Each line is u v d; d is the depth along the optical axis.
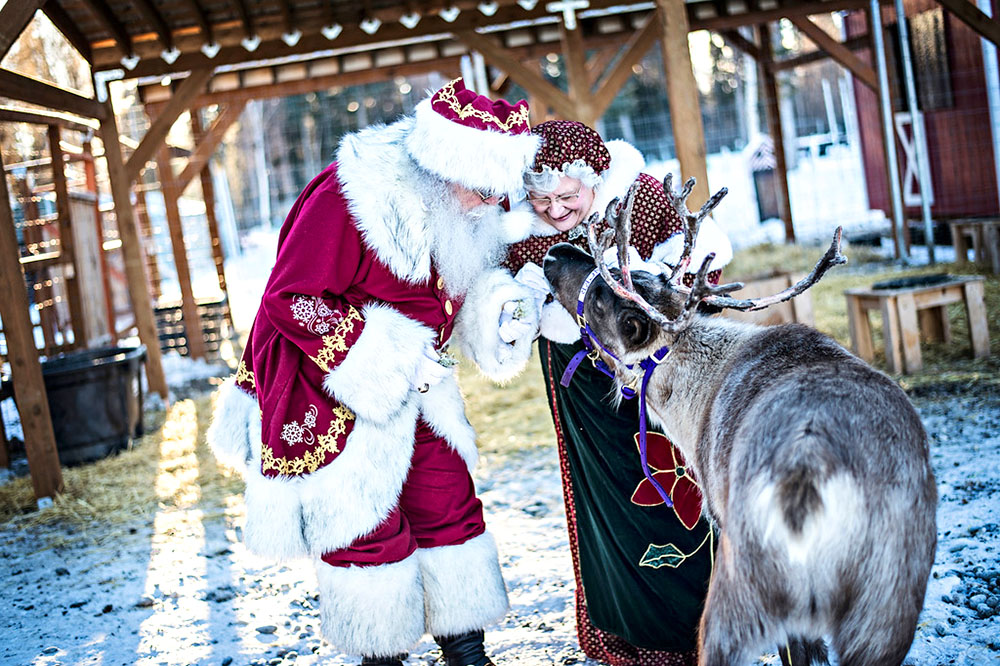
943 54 11.78
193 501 5.80
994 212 11.33
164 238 20.28
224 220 26.00
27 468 7.05
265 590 4.15
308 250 2.54
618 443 2.64
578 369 2.70
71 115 8.80
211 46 8.80
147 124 21.02
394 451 2.63
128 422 7.32
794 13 11.53
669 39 6.43
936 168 12.34
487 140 2.50
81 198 9.42
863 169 15.14
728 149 37.56
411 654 3.31
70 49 15.02
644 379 2.52
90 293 9.48
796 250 13.02
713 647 2.13
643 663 2.82
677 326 2.29
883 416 2.00
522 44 11.50
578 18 11.07
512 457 6.02
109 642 3.73
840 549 1.92
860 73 11.45
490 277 2.78
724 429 2.24
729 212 20.84
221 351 11.88
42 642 3.79
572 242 2.85
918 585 2.00
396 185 2.56
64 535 5.34
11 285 5.85
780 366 2.22
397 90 36.38
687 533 2.62
